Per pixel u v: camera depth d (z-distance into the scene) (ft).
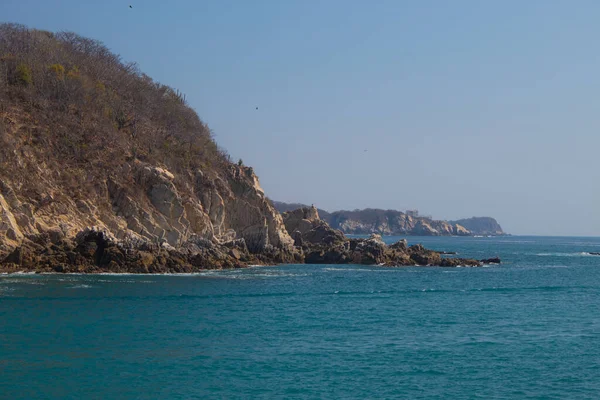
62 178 281.74
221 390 109.70
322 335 152.97
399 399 106.93
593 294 242.37
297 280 270.67
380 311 190.29
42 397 104.37
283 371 120.98
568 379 118.42
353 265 367.04
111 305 182.70
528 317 183.11
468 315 185.37
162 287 223.10
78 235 262.67
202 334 150.10
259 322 167.73
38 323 154.92
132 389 109.09
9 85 307.37
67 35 412.98
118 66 412.77
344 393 109.40
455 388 112.78
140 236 282.56
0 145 267.59
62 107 314.14
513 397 108.68
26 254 246.68
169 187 302.86
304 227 461.78
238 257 327.26
